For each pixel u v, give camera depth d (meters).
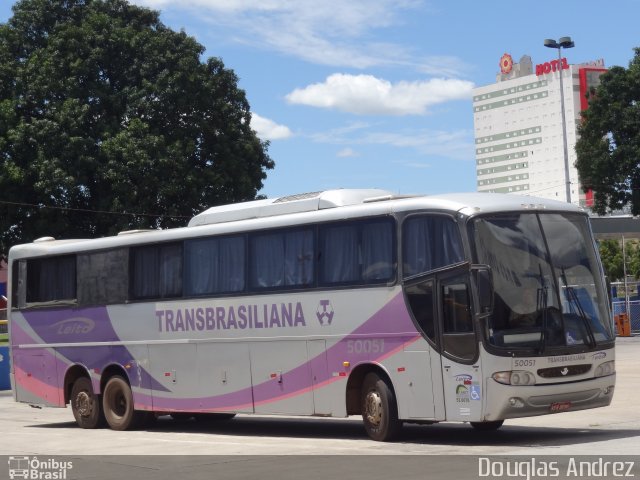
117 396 19.59
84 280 20.28
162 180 41.34
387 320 14.66
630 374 25.17
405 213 14.62
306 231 16.02
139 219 41.62
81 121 41.06
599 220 55.28
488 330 13.41
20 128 40.69
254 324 16.73
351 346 15.16
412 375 14.30
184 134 42.97
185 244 18.19
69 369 20.53
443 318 13.95
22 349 21.62
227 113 44.31
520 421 17.52
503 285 13.62
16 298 21.83
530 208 14.20
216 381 17.42
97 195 42.19
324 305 15.59
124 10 45.47
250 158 45.09
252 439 16.70
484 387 13.38
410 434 15.78
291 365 16.09
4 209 41.12
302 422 19.80
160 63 43.22
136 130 41.22
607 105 50.50
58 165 40.34
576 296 14.12
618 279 81.69
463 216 13.85
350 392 15.26
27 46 43.94
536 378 13.48
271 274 16.52
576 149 51.81
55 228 41.31
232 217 17.72
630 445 13.09
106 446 16.50
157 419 21.39
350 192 16.20
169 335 18.38
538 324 13.68
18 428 20.78
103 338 19.77
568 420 17.17
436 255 14.14
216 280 17.52
